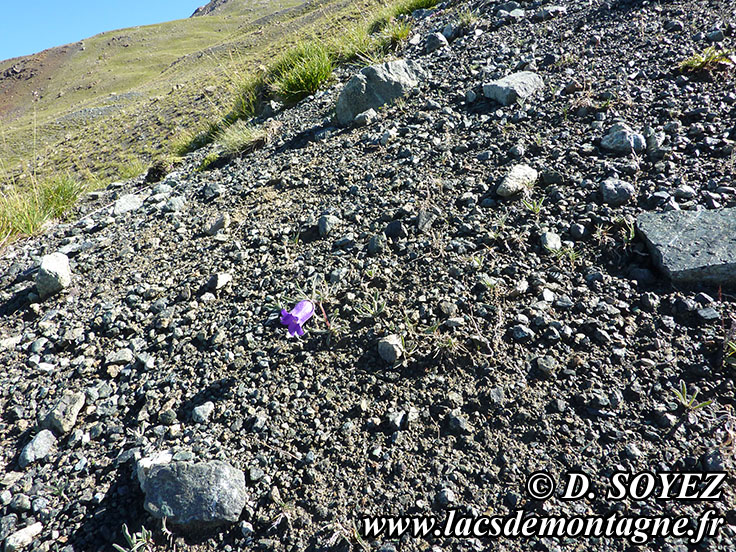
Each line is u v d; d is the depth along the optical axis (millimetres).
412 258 2938
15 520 2023
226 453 2105
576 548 1590
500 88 4250
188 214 4395
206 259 3555
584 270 2564
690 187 2816
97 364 2836
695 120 3350
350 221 3441
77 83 61062
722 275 2281
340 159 4371
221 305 3037
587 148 3342
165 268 3617
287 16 53781
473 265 2748
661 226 2543
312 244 3342
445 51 6027
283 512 1851
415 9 9031
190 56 47688
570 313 2367
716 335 2107
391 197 3553
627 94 3775
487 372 2201
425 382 2230
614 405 1969
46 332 3203
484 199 3205
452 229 3074
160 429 2299
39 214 5488
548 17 5953
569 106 3877
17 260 4465
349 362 2420
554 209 2965
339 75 7031
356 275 2920
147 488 1942
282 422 2203
